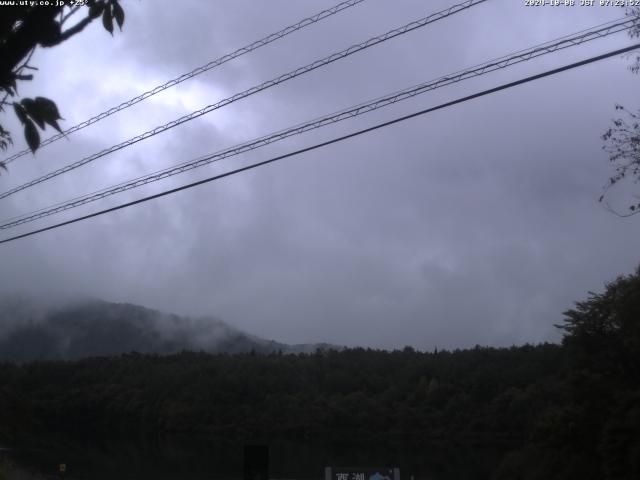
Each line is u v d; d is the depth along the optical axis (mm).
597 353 44969
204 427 116062
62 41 3750
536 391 87438
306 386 122625
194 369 132875
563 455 44844
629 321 42469
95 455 83938
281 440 106438
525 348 113812
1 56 3451
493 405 96875
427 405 108375
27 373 133000
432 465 72750
